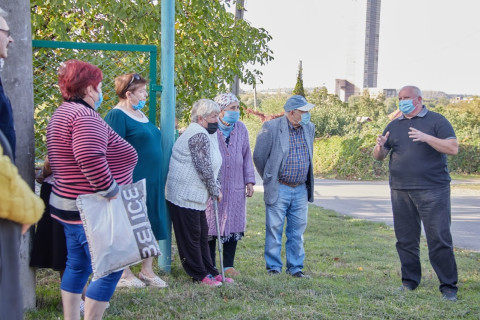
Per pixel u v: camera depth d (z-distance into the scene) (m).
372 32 116.50
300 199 5.88
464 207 13.41
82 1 6.79
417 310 4.59
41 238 3.99
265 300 4.73
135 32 7.43
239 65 8.95
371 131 29.30
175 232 5.18
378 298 4.98
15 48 3.84
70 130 3.31
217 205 5.48
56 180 3.46
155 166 4.88
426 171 5.13
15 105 3.86
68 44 4.83
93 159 3.23
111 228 3.31
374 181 21.56
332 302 4.74
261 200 13.30
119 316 4.13
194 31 8.02
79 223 3.41
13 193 2.39
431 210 5.12
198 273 5.14
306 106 5.70
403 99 5.18
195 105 5.18
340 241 8.20
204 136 5.03
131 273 5.03
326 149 23.97
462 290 5.40
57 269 3.81
